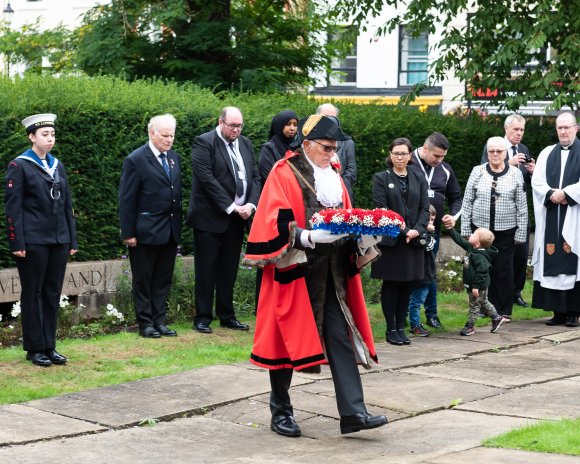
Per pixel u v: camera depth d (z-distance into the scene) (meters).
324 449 6.33
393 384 8.11
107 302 11.43
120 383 8.06
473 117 16.94
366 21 18.61
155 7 18.03
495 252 10.56
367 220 6.15
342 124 13.87
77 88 11.79
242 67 18.52
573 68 15.81
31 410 7.19
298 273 6.45
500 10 16.11
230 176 10.24
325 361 6.40
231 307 10.58
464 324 11.22
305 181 6.53
